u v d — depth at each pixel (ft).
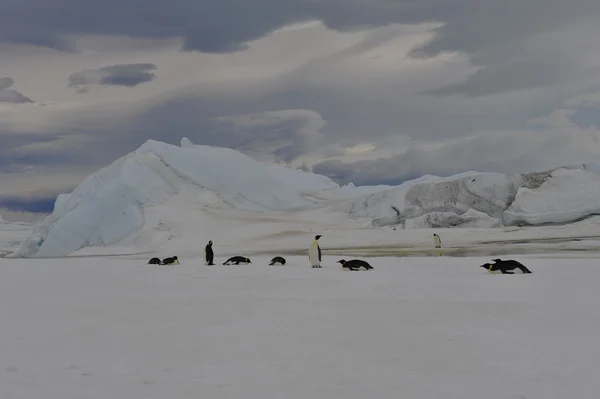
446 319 33.86
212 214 235.81
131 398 19.39
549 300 42.04
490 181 220.84
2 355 26.07
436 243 143.13
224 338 29.27
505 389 19.79
